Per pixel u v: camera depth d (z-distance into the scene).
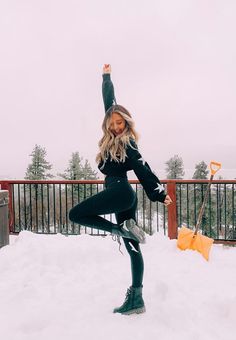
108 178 2.49
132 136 2.54
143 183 2.38
